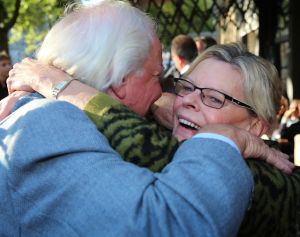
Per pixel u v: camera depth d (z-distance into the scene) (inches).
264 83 64.0
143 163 52.3
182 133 65.6
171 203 47.1
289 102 278.1
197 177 48.1
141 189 47.9
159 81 62.1
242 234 58.6
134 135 52.5
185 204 47.2
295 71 275.3
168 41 210.2
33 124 50.9
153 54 59.6
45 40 60.3
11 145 50.8
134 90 59.4
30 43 456.4
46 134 50.1
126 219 46.9
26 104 54.7
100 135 51.6
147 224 47.0
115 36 56.9
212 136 52.0
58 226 48.8
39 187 49.3
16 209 50.4
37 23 440.8
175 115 66.6
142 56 58.1
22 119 51.9
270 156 60.8
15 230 51.0
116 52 56.9
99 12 58.3
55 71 58.2
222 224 47.3
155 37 60.1
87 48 57.0
